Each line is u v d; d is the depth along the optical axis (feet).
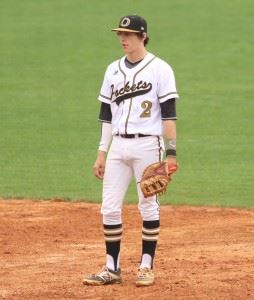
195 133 193.36
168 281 83.35
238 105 224.74
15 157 170.50
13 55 292.40
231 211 123.54
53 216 119.96
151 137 81.61
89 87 250.37
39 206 127.34
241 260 91.76
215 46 303.48
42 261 93.40
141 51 81.92
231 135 191.11
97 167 84.33
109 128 83.92
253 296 78.13
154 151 81.76
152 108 81.61
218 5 366.22
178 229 110.73
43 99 234.58
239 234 106.63
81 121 207.82
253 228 110.63
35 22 340.59
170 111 81.46
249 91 242.17
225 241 102.47
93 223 115.34
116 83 82.23
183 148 177.58
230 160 166.40
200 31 325.01
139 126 81.41
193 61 283.79
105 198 83.20
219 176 152.66
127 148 81.61
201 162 164.55
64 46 305.12
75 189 142.72
